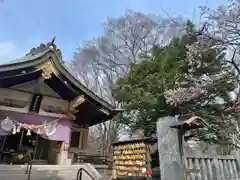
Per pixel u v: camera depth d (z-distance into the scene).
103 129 27.58
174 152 5.07
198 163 5.62
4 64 9.74
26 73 10.47
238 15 7.25
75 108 12.76
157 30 24.52
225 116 10.72
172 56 13.27
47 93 12.20
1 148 12.73
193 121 5.06
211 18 7.69
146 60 14.16
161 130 5.50
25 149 13.12
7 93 11.03
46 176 9.09
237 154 6.82
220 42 7.79
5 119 10.46
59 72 11.22
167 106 11.62
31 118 11.21
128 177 8.75
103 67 26.78
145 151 8.75
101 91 26.14
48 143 13.85
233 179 6.17
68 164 11.41
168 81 12.11
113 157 10.55
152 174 8.88
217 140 11.34
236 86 10.57
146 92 12.25
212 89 10.56
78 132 13.70
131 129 14.88
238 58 9.18
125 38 26.58
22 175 8.63
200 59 11.12
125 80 14.42
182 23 11.42
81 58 27.94
